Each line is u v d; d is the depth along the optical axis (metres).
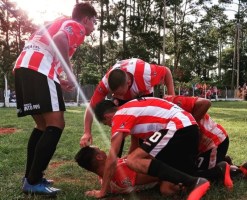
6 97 25.50
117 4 38.62
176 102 4.04
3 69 32.59
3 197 3.82
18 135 8.33
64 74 3.95
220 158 4.18
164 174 3.40
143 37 39.28
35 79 3.77
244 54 64.75
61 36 3.81
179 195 3.77
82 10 4.09
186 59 51.12
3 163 5.41
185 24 46.16
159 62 44.50
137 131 3.57
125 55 38.00
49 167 5.32
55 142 3.81
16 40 40.41
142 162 3.44
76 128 9.80
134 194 3.89
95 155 3.87
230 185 3.92
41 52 3.85
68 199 3.71
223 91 47.41
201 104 3.98
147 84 4.05
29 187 3.87
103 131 9.12
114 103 3.92
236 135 8.41
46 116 3.81
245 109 21.30
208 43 49.09
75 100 29.91
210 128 4.11
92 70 37.97
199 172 4.01
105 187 3.69
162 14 41.50
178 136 3.44
